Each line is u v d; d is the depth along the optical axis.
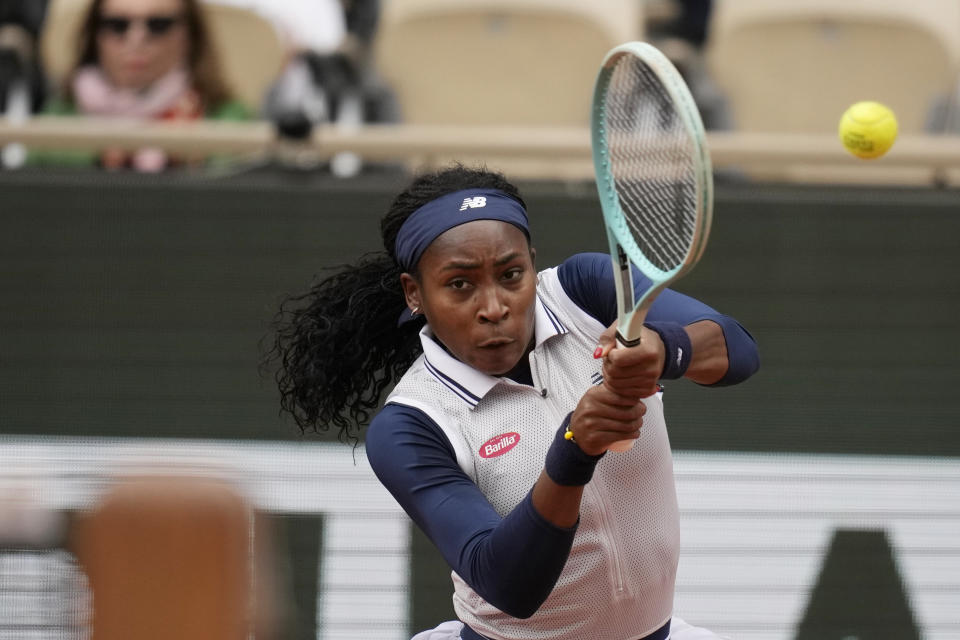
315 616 13.91
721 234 16.78
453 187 8.72
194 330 15.99
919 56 21.39
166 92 19.20
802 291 16.53
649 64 7.07
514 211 8.66
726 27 21.88
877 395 15.68
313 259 16.48
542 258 16.62
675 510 9.60
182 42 19.17
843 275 16.61
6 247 16.41
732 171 19.33
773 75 21.59
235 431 15.12
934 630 14.11
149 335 15.97
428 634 10.79
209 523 8.45
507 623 9.62
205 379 15.58
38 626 11.51
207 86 19.38
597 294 9.22
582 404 7.34
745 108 21.72
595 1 21.23
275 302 16.08
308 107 19.66
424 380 9.11
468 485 8.64
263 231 16.59
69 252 16.45
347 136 16.44
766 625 14.12
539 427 8.97
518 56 20.98
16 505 11.92
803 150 16.31
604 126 8.00
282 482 14.66
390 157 16.88
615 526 9.23
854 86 21.50
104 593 8.45
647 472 9.25
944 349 16.05
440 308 8.64
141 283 16.36
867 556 14.48
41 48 21.98
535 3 20.84
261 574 8.81
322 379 10.09
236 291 16.33
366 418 10.48
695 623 14.13
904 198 17.03
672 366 8.13
